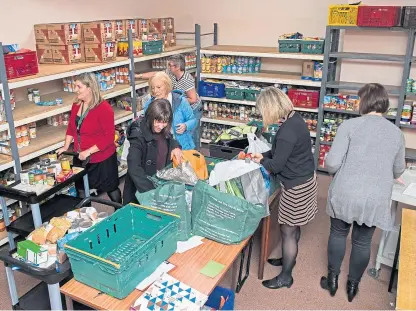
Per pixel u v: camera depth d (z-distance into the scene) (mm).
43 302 2559
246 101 5484
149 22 5215
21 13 4105
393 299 2939
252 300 2912
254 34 5906
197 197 2361
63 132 4109
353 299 2938
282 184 2779
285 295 2973
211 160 3205
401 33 4656
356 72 5023
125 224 2342
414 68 4652
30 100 4051
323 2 5297
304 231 3877
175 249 2244
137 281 1973
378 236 3775
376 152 2516
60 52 4090
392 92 4539
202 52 5684
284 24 5652
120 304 1865
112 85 4629
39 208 3043
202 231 2389
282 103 2578
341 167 2648
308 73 5074
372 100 2520
